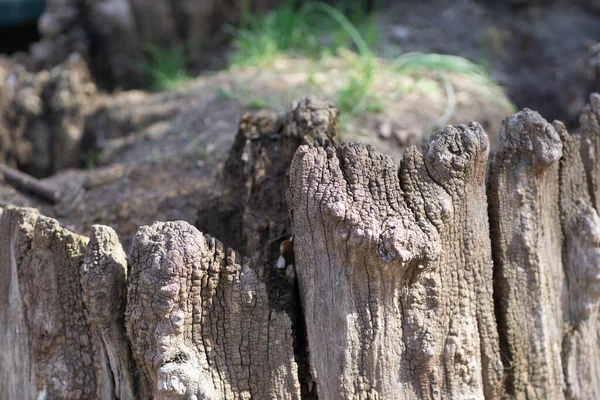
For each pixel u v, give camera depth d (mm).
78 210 1340
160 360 1000
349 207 1005
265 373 1028
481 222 1056
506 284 1086
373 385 1024
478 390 1057
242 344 1024
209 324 1018
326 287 1022
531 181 1074
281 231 1126
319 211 1007
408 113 1455
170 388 993
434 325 1034
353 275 1016
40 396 1062
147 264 997
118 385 1053
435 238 1014
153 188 1356
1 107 1516
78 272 1048
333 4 2078
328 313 1024
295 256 1038
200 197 1311
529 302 1091
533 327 1094
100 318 1029
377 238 997
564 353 1123
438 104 1500
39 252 1051
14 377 1082
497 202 1076
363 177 1017
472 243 1053
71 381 1060
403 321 1029
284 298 1042
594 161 1141
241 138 1198
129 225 1294
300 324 1055
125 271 1035
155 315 999
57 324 1057
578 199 1129
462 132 1036
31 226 1062
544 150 1059
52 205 1357
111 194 1360
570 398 1123
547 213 1101
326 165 1015
